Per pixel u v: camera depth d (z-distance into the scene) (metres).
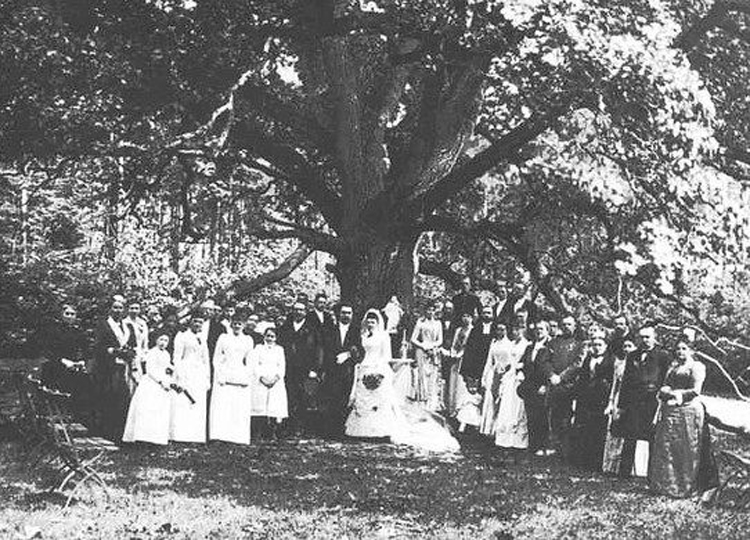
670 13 18.45
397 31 16.44
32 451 11.74
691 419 12.06
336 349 17.25
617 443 13.79
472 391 17.61
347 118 19.67
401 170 19.64
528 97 15.61
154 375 14.76
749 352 26.56
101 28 16.78
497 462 14.67
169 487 11.48
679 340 12.72
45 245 25.31
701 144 14.96
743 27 19.70
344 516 10.21
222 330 16.08
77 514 9.62
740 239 16.23
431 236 25.23
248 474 12.80
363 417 16.50
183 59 17.23
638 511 10.97
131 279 25.72
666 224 16.45
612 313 20.97
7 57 15.28
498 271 23.95
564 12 13.97
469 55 16.11
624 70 14.27
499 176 23.52
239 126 19.81
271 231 21.02
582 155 19.00
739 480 12.80
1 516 9.25
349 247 19.59
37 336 20.11
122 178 19.17
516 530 9.72
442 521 10.12
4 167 21.34
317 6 17.03
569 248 21.44
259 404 16.27
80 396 15.18
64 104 16.47
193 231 21.67
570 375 15.47
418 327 19.34
